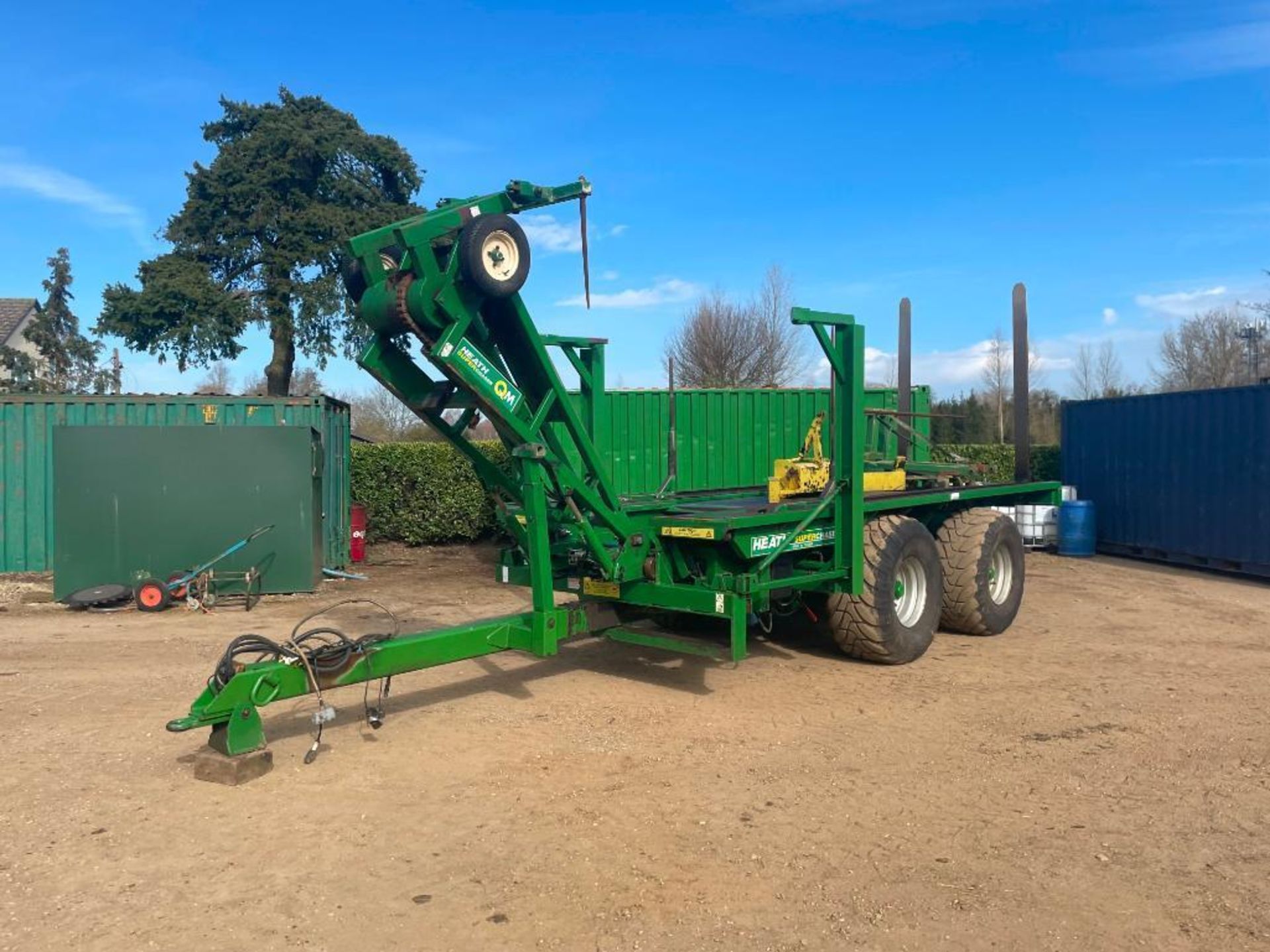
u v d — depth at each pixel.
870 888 4.01
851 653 7.84
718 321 25.55
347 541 14.14
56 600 10.87
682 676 7.51
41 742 5.87
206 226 28.30
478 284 5.39
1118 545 15.21
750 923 3.72
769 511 7.04
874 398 15.84
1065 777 5.32
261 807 4.85
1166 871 4.17
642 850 4.37
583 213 5.86
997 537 9.07
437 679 7.41
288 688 5.34
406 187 31.09
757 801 4.95
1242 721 6.36
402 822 4.68
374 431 37.38
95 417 12.77
